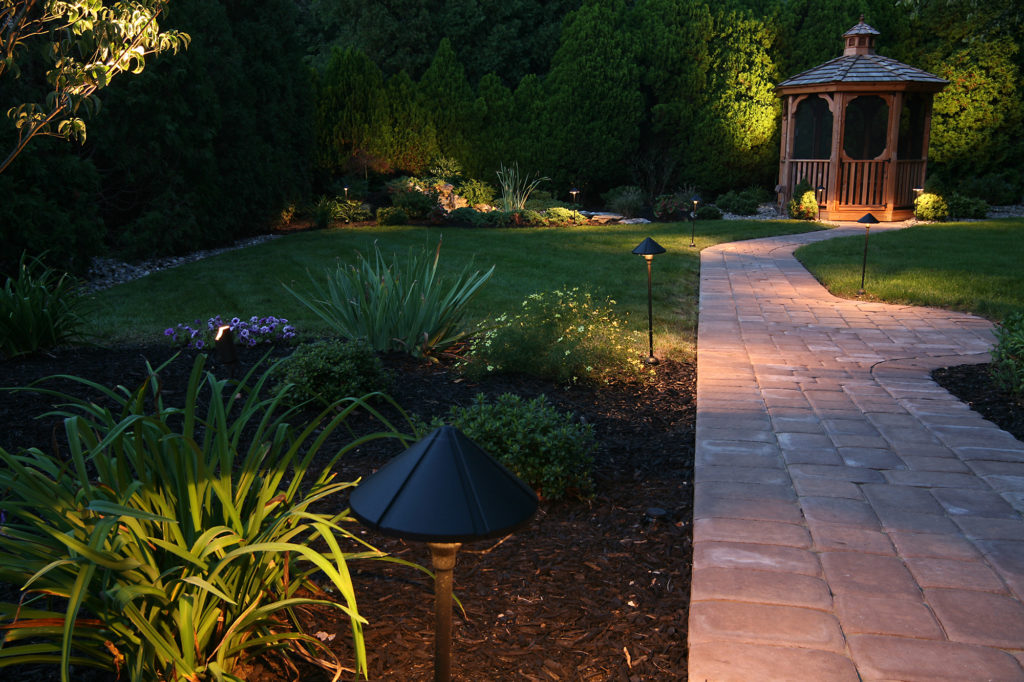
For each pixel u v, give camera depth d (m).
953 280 11.94
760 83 25.81
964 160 26.39
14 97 10.60
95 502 2.11
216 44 15.70
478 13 28.31
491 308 9.91
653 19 26.02
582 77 25.27
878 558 3.58
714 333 8.90
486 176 26.11
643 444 5.31
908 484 4.50
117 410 5.62
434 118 25.23
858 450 5.08
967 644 2.89
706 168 26.45
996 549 3.67
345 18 29.38
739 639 2.91
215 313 9.52
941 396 6.34
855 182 22.75
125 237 13.26
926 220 22.19
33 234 10.68
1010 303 10.20
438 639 2.03
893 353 7.89
